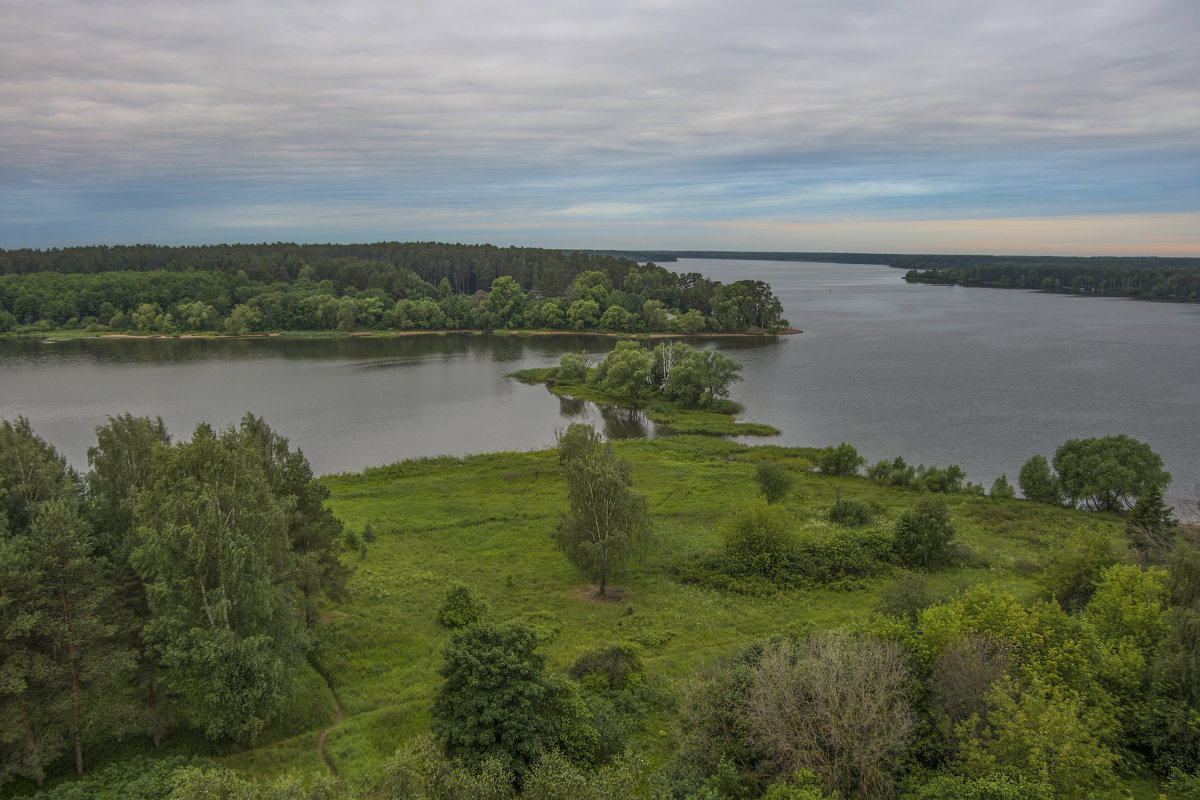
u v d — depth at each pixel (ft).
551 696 98.84
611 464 168.55
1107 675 99.09
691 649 135.23
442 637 139.74
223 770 84.02
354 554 184.03
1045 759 77.66
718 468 277.44
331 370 507.30
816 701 88.84
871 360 532.73
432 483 250.16
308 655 130.93
